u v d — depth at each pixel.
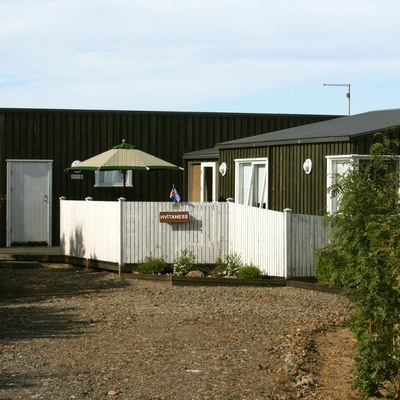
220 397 8.71
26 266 21.45
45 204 25.14
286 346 11.37
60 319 13.48
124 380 9.37
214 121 26.31
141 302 15.36
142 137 25.84
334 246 9.45
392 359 8.70
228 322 13.21
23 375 9.58
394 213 8.96
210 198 25.17
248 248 18.92
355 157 18.05
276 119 26.78
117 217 19.55
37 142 25.08
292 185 20.25
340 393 9.11
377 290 8.70
